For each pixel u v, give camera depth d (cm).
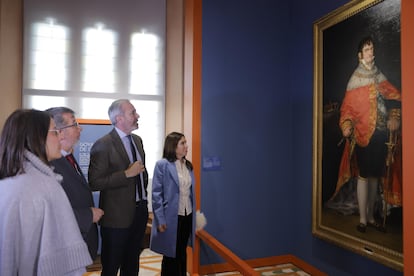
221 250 269
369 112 248
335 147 285
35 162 109
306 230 329
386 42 234
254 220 339
